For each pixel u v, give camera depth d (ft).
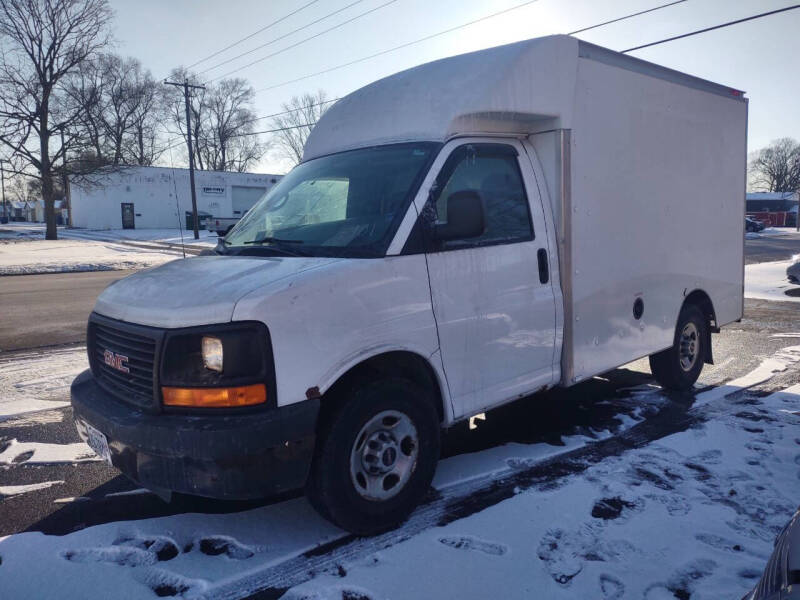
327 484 10.50
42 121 126.31
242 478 9.49
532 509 12.05
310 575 9.97
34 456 15.30
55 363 25.05
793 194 249.75
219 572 10.09
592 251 15.38
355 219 12.39
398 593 9.41
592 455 14.85
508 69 13.21
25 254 90.84
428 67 14.42
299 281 10.21
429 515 11.94
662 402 19.22
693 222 19.30
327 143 15.26
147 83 127.95
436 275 11.99
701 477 13.48
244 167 227.81
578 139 14.85
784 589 5.55
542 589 9.46
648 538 10.94
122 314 11.11
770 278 56.18
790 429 16.46
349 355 10.53
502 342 13.26
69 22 122.21
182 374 9.83
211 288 10.39
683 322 19.44
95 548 10.82
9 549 10.80
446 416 12.39
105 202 173.47
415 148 12.84
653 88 17.35
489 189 13.39
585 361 15.35
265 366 9.64
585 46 15.14
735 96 21.30
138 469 10.09
